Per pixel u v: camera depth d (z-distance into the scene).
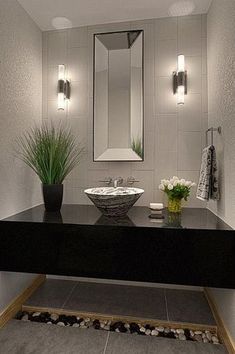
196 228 1.44
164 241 1.45
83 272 1.52
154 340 1.59
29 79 2.06
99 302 1.96
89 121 2.22
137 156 2.13
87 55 2.22
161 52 2.12
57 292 2.10
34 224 1.57
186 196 1.88
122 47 2.15
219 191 1.74
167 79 2.12
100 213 1.86
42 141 1.94
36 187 2.18
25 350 1.48
